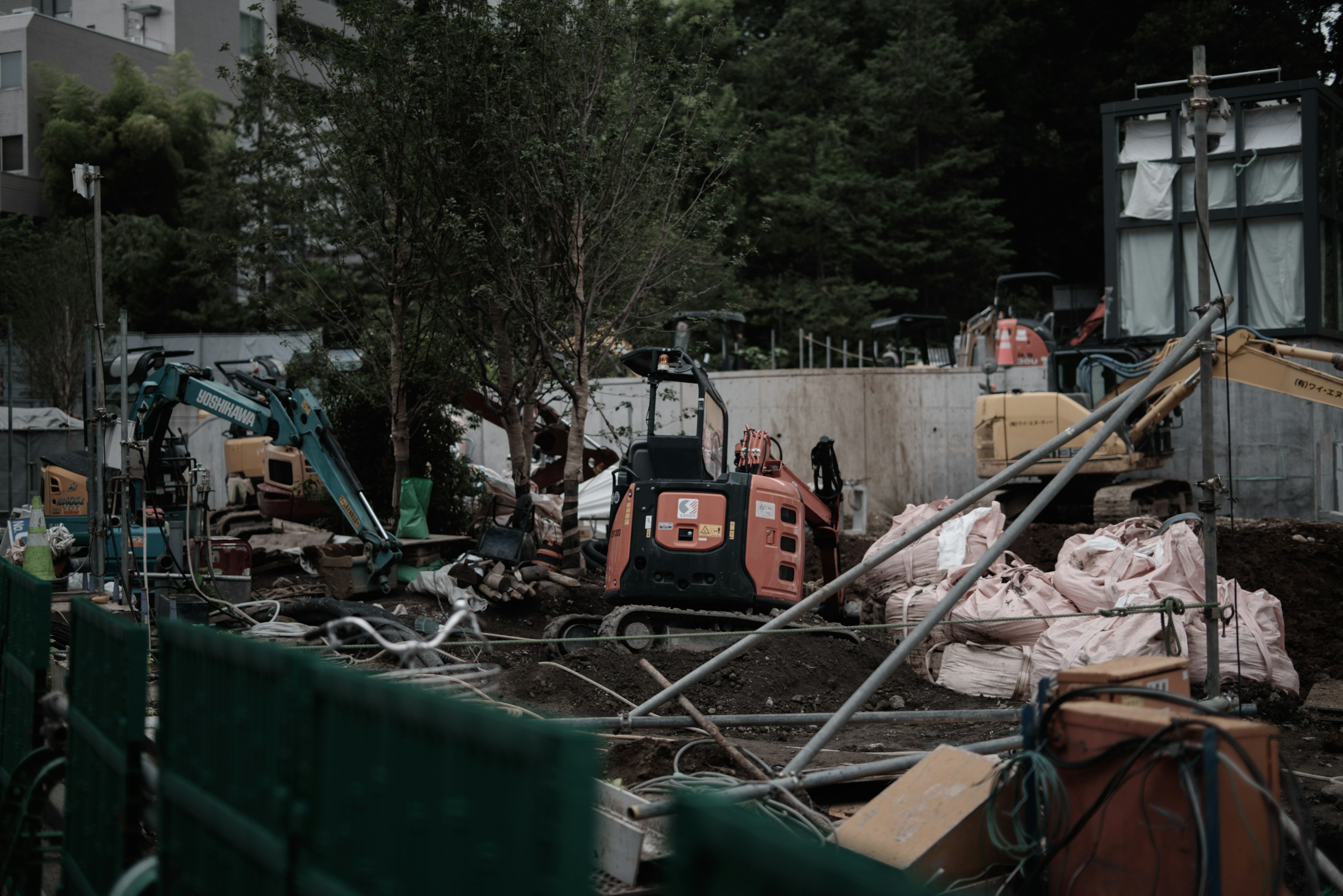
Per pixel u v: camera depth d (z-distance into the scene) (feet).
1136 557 36.27
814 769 23.03
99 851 13.94
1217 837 11.75
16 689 19.30
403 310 56.18
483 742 7.70
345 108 53.42
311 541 54.08
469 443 79.92
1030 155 153.69
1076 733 13.73
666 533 38.40
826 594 24.54
